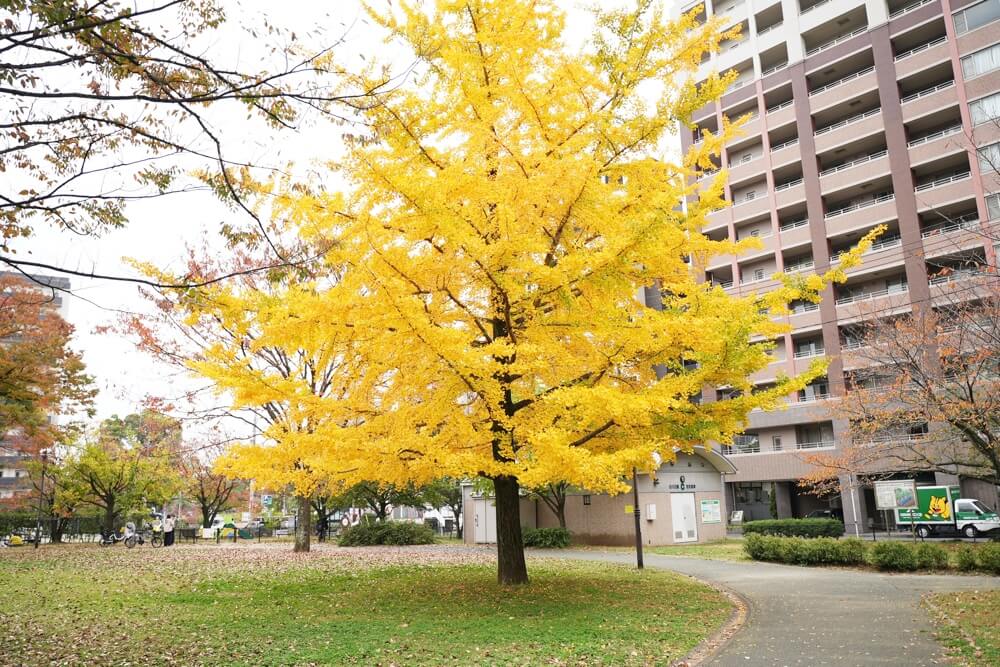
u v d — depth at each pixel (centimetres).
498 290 855
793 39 3856
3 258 514
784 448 3622
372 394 958
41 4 482
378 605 969
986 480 1557
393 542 2820
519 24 887
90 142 617
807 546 1739
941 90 3222
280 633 773
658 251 783
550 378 1002
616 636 745
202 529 3503
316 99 567
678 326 787
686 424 871
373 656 659
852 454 1981
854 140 3522
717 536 2817
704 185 4112
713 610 943
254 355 1850
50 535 3519
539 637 736
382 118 666
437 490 3656
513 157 863
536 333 867
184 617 888
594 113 868
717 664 636
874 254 3322
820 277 888
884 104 3412
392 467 884
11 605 1002
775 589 1214
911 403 1648
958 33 3209
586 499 2766
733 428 891
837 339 3397
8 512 3953
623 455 769
